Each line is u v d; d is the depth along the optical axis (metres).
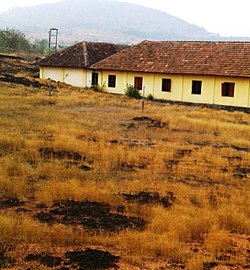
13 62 49.72
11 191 10.31
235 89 31.08
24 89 32.16
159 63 34.97
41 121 20.12
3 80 35.19
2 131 17.06
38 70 47.34
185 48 35.56
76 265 6.84
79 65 39.53
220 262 7.38
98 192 10.41
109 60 37.75
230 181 12.82
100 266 6.85
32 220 8.53
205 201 10.47
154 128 20.98
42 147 14.96
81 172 12.29
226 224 9.15
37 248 7.38
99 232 8.26
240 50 33.03
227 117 26.36
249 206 10.33
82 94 33.28
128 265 6.97
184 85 33.28
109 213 9.45
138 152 15.27
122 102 30.02
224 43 34.44
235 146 18.47
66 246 7.62
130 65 36.06
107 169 13.06
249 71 30.70
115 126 20.64
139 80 35.56
